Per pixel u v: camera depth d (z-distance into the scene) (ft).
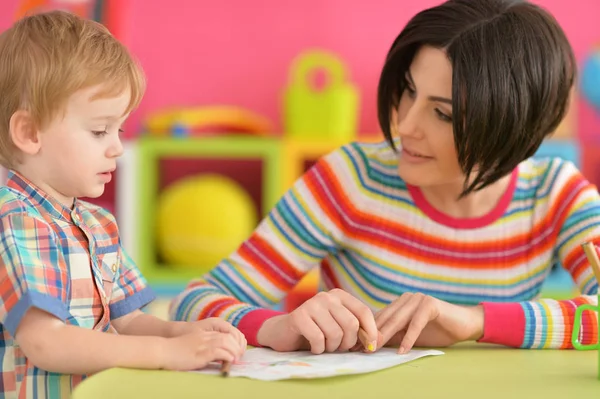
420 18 4.16
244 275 4.75
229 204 10.98
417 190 4.79
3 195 3.45
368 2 12.64
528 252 4.81
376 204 4.85
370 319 3.70
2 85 3.53
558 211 4.82
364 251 4.86
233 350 3.23
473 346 4.11
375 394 2.85
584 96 12.47
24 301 3.12
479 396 2.85
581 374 3.27
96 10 11.88
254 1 12.53
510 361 3.58
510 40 3.96
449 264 4.78
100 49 3.59
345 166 4.92
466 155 4.02
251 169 12.59
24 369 3.37
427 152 4.22
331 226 4.84
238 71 12.55
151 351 3.13
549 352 3.93
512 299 4.79
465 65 3.92
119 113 3.61
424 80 4.09
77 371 3.15
